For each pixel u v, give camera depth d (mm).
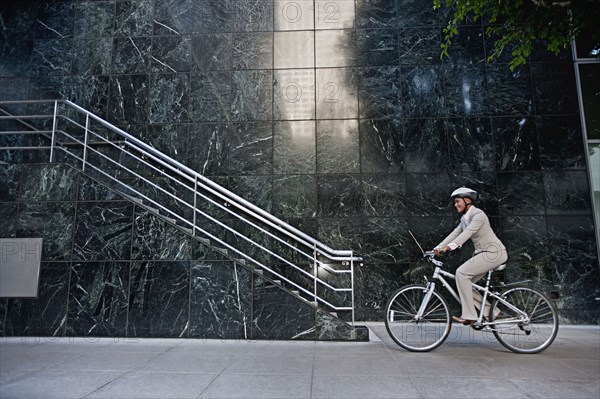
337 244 7551
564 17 5125
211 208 7746
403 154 7812
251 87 8195
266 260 7535
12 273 5836
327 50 8273
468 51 8078
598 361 4277
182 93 8227
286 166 7875
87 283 5809
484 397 3182
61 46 8508
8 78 8438
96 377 3719
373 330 6352
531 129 7781
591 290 7238
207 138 8039
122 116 8195
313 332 5477
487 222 4863
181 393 3279
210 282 5715
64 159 8094
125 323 5680
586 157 7645
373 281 7406
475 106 7898
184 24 8477
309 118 8031
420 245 7484
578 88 7863
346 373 3842
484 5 5332
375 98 8039
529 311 4766
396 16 8297
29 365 4152
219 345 5160
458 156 7754
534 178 7617
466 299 4738
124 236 5902
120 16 8570
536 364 4156
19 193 6066
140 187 7859
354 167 7816
